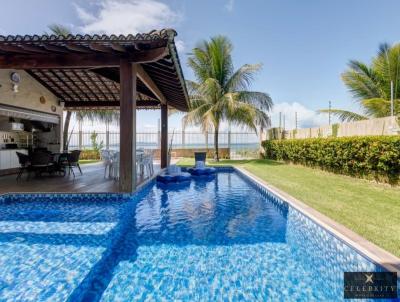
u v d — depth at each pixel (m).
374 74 12.34
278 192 5.71
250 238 3.75
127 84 5.21
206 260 3.10
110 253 3.28
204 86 14.27
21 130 10.01
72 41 4.36
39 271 2.75
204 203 5.79
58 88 9.55
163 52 4.57
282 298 2.41
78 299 2.38
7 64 5.17
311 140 9.93
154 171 9.42
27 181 6.98
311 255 3.24
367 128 8.03
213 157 17.05
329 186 6.47
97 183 6.65
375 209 4.31
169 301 2.37
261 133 16.98
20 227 3.96
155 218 4.68
